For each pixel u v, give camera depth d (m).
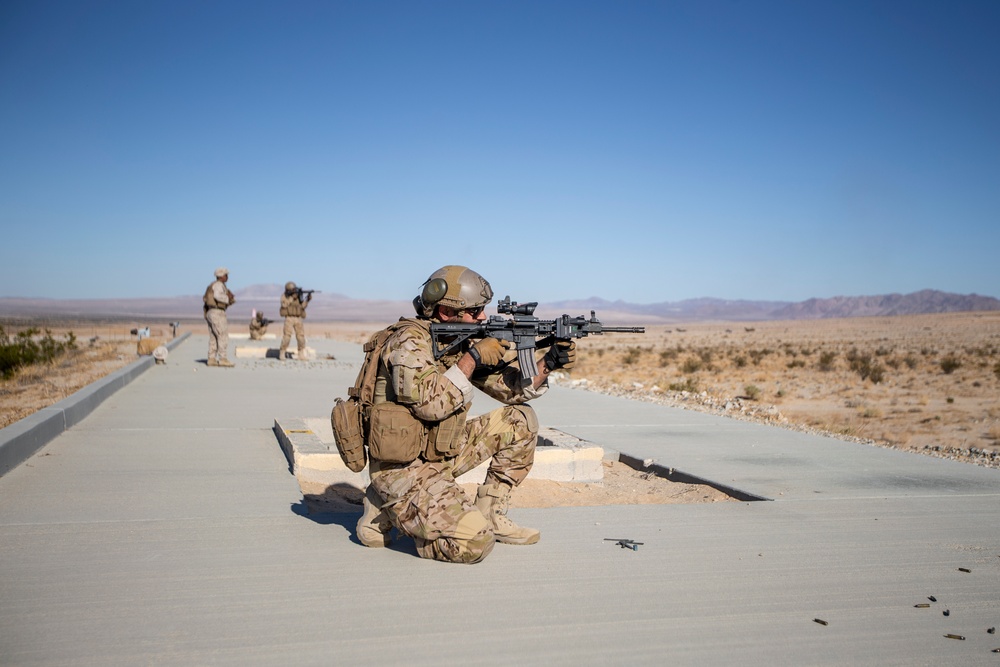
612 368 38.56
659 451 9.21
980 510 6.43
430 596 4.19
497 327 4.72
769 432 10.79
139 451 8.48
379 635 3.68
